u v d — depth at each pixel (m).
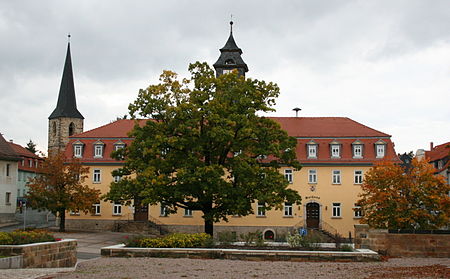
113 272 17.75
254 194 34.12
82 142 56.97
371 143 54.94
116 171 38.31
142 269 18.66
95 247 38.09
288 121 59.31
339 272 18.31
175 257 22.83
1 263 19.20
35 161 86.25
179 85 36.16
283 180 35.19
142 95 36.34
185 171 32.91
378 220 41.16
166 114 35.59
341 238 48.84
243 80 36.75
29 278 15.82
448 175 60.41
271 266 19.95
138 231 51.81
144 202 33.06
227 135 33.25
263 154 35.75
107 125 59.59
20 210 65.19
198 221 53.62
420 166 41.84
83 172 51.28
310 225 53.41
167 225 53.72
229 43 62.84
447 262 22.55
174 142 33.47
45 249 21.75
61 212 50.34
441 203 39.91
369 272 18.33
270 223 53.09
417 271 18.61
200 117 34.47
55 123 85.94
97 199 50.72
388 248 25.89
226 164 36.00
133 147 36.34
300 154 54.81
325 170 54.12
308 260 22.39
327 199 53.66
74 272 17.73
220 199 35.00
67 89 86.50
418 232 26.05
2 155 59.88
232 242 25.44
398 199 40.94
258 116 36.84
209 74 36.91
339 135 55.75
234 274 17.52
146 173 33.38
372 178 43.09
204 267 19.36
